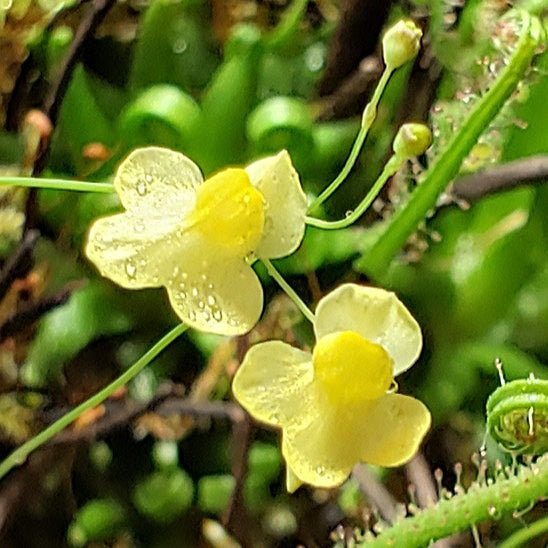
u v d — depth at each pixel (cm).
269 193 6
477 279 8
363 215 8
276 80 8
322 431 5
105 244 6
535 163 7
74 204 8
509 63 6
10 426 7
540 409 5
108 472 8
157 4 8
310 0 9
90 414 7
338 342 5
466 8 8
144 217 6
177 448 8
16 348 8
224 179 6
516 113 8
